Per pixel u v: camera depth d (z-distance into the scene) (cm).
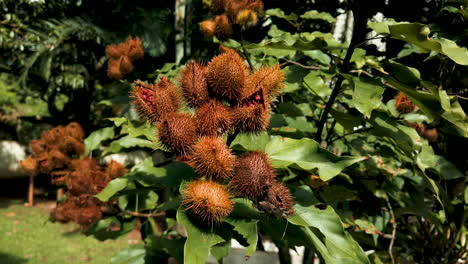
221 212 149
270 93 178
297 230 176
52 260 777
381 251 350
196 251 145
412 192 313
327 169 167
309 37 289
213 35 285
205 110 161
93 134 352
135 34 479
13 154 1121
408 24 171
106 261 794
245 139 209
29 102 1345
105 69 633
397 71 200
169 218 244
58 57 768
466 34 264
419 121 268
